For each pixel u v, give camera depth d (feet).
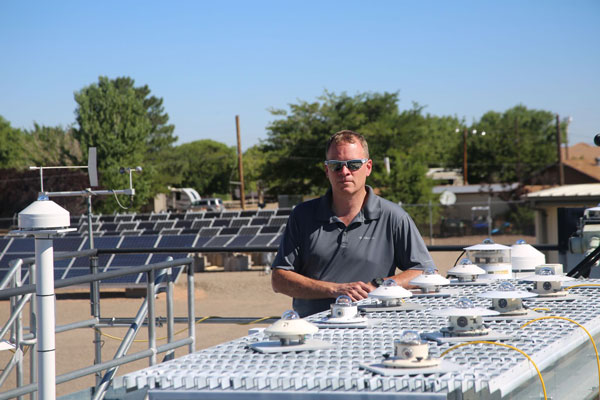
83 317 48.70
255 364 5.39
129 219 107.65
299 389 4.70
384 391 4.54
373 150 182.39
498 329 6.61
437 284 9.49
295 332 6.06
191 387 4.87
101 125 190.08
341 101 189.16
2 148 288.10
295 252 12.07
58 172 176.55
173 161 289.33
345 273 11.87
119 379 5.03
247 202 261.85
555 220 74.79
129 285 55.01
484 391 4.51
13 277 15.75
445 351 5.51
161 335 36.99
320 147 183.42
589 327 6.79
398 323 7.45
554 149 198.90
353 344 6.20
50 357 5.88
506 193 138.00
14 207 171.42
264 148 191.01
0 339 14.82
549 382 5.53
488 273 11.59
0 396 10.69
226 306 53.42
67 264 60.80
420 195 135.33
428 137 212.43
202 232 89.45
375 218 11.96
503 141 221.87
